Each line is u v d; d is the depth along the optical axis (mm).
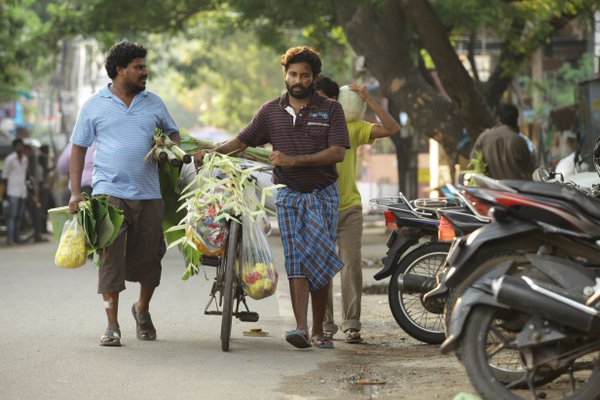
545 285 8320
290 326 14234
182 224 13289
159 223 12820
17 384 10281
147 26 41719
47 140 87750
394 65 29234
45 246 32156
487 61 56094
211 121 103375
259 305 16438
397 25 29000
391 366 11258
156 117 12766
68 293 17906
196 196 12227
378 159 64188
